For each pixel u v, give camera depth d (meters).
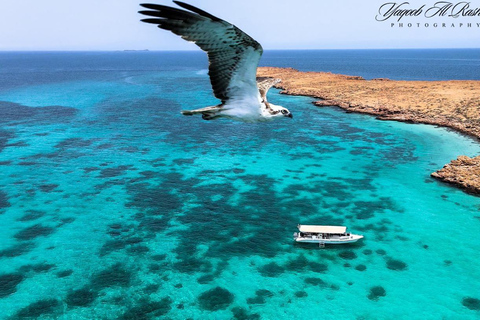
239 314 25.58
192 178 48.59
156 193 44.00
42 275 29.34
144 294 27.44
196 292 27.67
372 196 43.34
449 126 69.19
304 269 30.36
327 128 72.88
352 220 38.00
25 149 59.38
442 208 40.16
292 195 43.69
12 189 44.47
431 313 25.67
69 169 51.28
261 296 27.30
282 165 53.41
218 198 42.78
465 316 25.38
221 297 27.17
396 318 25.25
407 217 38.50
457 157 53.09
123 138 66.81
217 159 55.91
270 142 64.69
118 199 42.41
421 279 29.09
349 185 46.50
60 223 37.12
